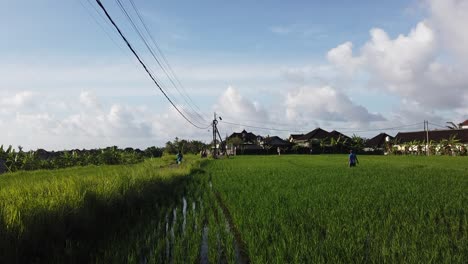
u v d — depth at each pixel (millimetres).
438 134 79625
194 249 7973
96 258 7426
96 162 51812
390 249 7281
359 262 6801
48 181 13047
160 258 7652
